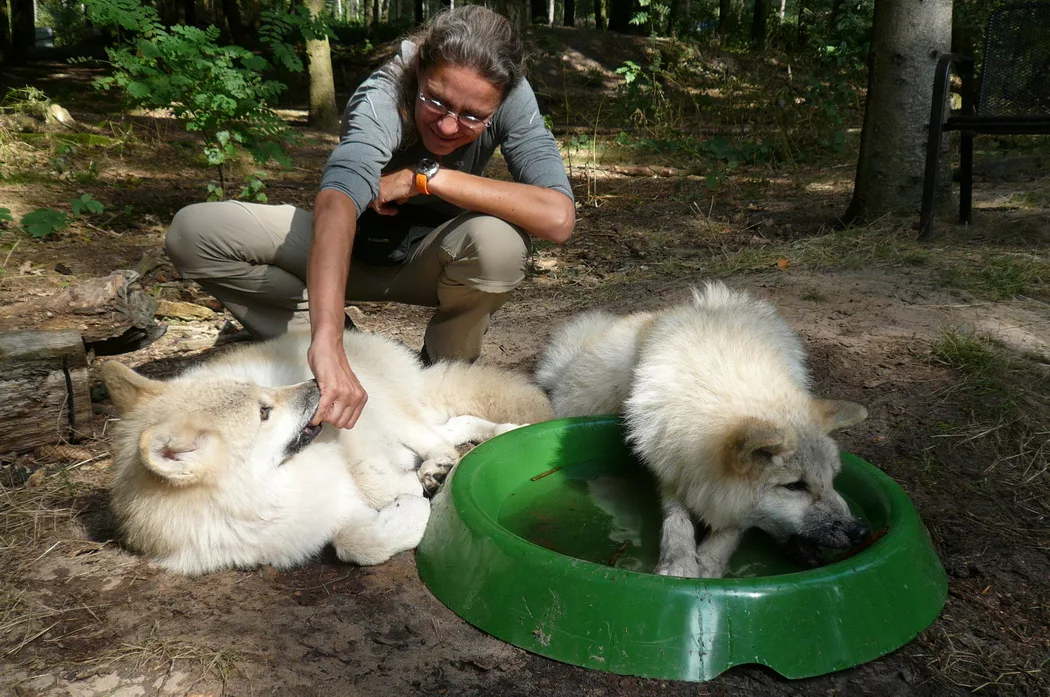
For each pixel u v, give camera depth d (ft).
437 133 9.78
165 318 17.04
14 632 7.73
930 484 10.65
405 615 8.14
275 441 9.04
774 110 39.14
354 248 11.84
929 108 21.13
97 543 9.35
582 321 14.57
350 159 9.40
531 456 10.87
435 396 12.55
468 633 7.85
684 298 17.20
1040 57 19.74
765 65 52.39
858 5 50.83
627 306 17.35
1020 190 24.93
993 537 9.46
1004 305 15.76
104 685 7.06
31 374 11.19
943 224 21.11
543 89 55.72
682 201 28.81
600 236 24.14
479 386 12.55
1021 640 7.74
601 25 113.80
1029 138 34.17
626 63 43.75
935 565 8.34
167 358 15.05
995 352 13.58
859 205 22.59
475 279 11.59
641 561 9.18
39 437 11.48
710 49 61.82
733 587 7.23
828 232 22.75
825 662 7.17
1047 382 12.75
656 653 7.15
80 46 96.73
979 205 23.22
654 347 11.00
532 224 10.58
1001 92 20.35
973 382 12.79
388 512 9.38
